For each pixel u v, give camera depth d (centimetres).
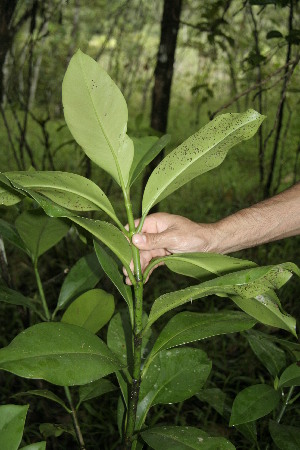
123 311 113
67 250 255
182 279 255
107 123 82
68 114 82
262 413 104
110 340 108
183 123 548
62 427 120
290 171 389
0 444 74
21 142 254
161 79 245
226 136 88
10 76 285
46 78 544
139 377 90
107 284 174
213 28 239
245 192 361
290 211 120
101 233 79
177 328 93
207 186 381
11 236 129
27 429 163
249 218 116
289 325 88
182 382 105
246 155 428
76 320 111
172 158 87
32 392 110
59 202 84
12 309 227
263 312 88
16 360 77
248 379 183
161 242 101
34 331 81
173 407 177
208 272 93
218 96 612
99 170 380
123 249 82
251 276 70
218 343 208
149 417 171
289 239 280
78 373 80
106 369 82
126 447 94
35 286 247
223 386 186
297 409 163
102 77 80
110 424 165
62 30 385
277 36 201
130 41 573
